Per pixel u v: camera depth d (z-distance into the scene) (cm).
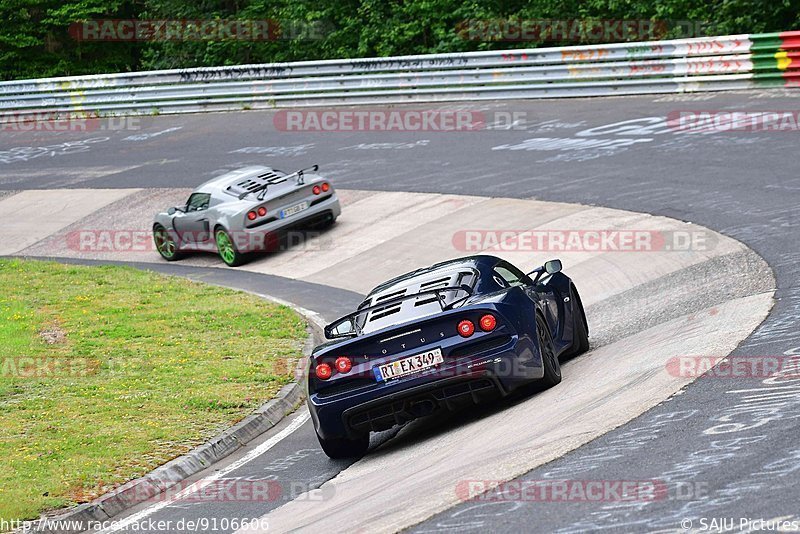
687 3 8962
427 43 10838
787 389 1848
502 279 2405
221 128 8725
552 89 7538
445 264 2514
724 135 5562
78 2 12825
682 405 1873
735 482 1452
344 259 4956
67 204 7275
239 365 3266
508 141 6544
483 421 2223
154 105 9788
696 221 4131
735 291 2967
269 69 9075
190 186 7062
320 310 4141
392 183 6116
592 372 2381
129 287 4825
